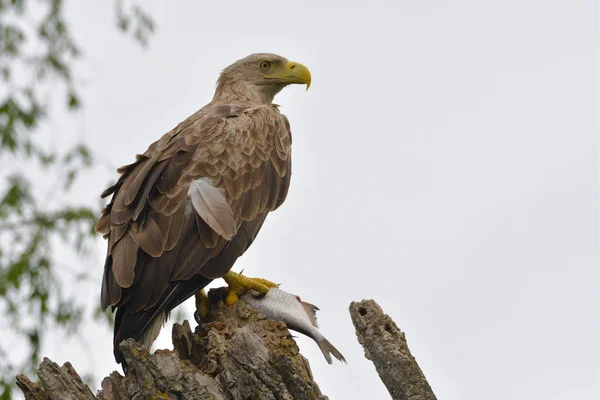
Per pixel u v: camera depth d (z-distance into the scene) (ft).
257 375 32.19
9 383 54.13
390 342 33.17
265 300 38.52
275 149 43.39
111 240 36.96
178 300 37.27
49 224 58.03
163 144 41.04
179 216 37.76
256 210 41.45
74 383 33.06
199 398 31.53
